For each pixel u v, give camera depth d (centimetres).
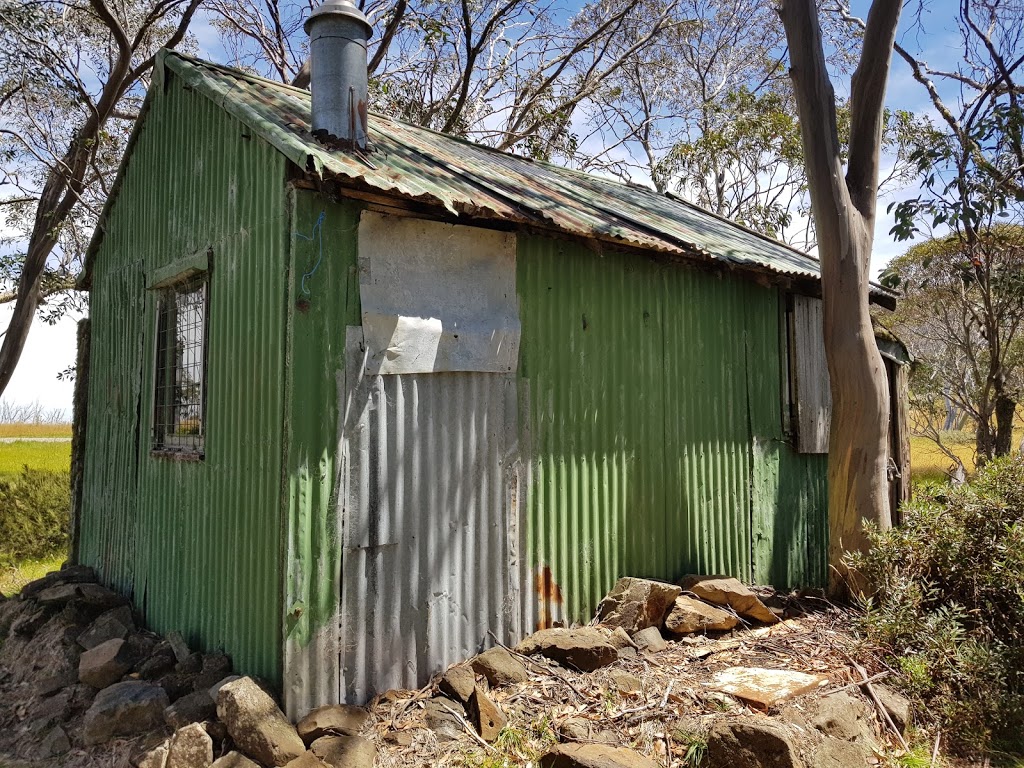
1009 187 1041
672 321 621
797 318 733
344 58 455
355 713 390
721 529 648
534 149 1596
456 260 474
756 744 339
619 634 492
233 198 484
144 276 642
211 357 504
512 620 493
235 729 358
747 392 682
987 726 442
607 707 407
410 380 446
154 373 603
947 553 535
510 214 460
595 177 902
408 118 1538
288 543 389
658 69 1952
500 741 373
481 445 481
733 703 409
